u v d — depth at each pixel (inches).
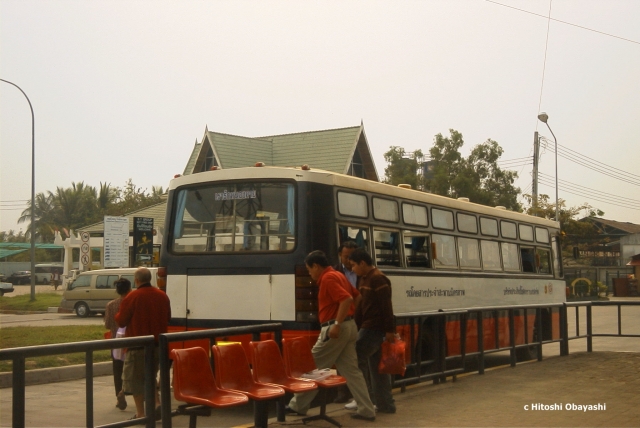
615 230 2817.4
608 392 400.8
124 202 2751.0
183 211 412.5
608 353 603.5
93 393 253.0
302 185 376.8
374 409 321.4
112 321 402.9
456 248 504.7
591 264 2687.0
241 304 382.3
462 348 448.8
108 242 1058.1
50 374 406.6
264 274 377.1
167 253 411.5
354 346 318.0
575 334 624.4
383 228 421.7
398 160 1808.6
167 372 263.0
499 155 1809.8
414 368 400.8
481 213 548.4
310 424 312.3
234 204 395.9
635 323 669.3
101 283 1067.3
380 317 329.1
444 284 479.5
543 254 661.9
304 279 366.3
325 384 305.6
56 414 288.8
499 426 311.9
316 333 363.9
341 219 384.5
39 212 2915.8
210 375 272.2
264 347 303.4
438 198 489.4
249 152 1476.4
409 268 443.2
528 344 537.3
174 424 339.6
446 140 1782.7
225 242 394.3
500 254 573.6
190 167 1537.9
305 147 1492.4
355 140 1457.9
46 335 665.0
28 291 2158.0
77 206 2869.1
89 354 248.4
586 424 316.5
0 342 610.5
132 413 284.8
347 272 373.1
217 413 374.6
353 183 399.9
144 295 344.5
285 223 378.3
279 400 317.4
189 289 399.9
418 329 406.9
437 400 373.7
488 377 458.3
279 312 370.6
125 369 278.8
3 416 219.6
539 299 638.5
